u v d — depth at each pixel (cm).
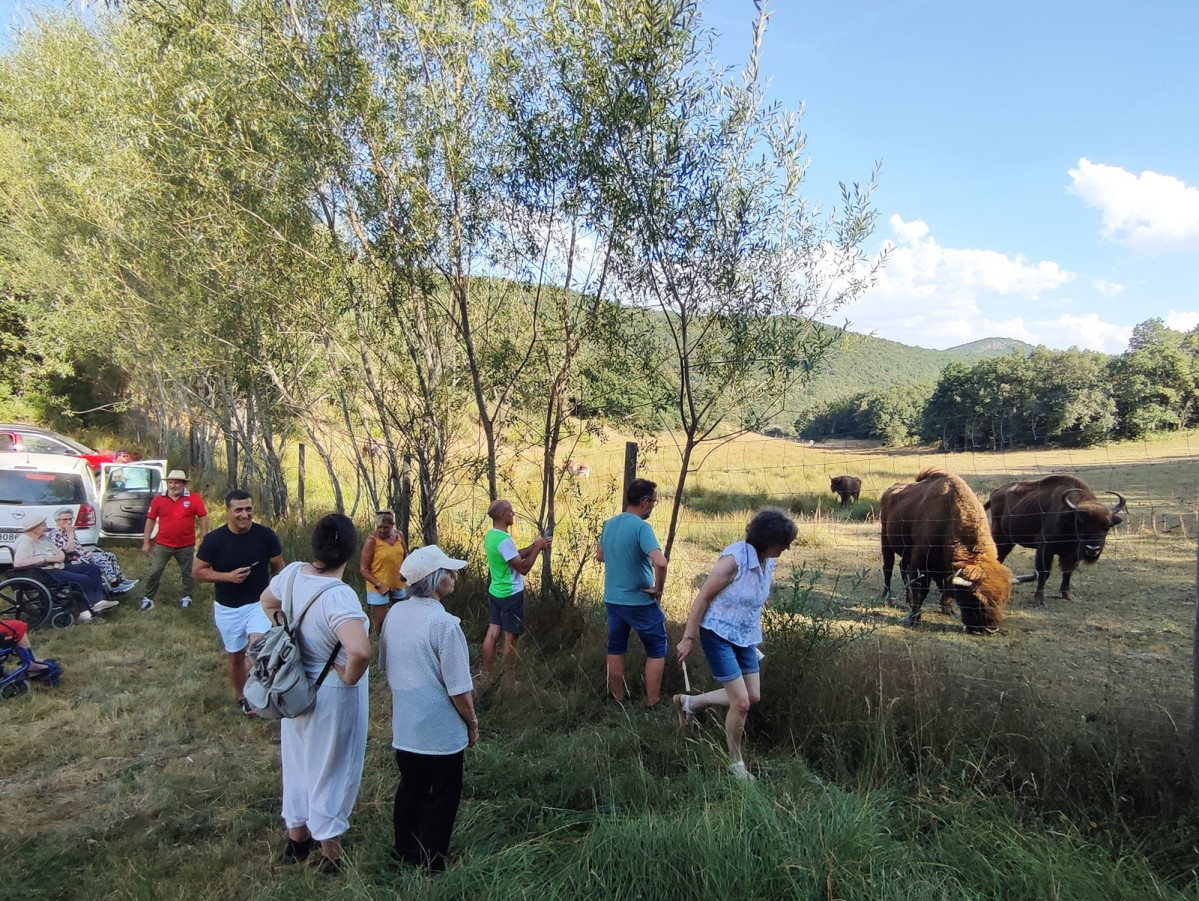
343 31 642
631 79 560
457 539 916
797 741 443
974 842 316
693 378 624
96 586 775
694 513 1630
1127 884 283
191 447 1902
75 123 1116
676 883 285
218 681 606
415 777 339
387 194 661
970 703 429
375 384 816
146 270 1098
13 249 1695
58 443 1462
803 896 269
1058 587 964
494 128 672
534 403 734
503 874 305
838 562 1158
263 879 338
